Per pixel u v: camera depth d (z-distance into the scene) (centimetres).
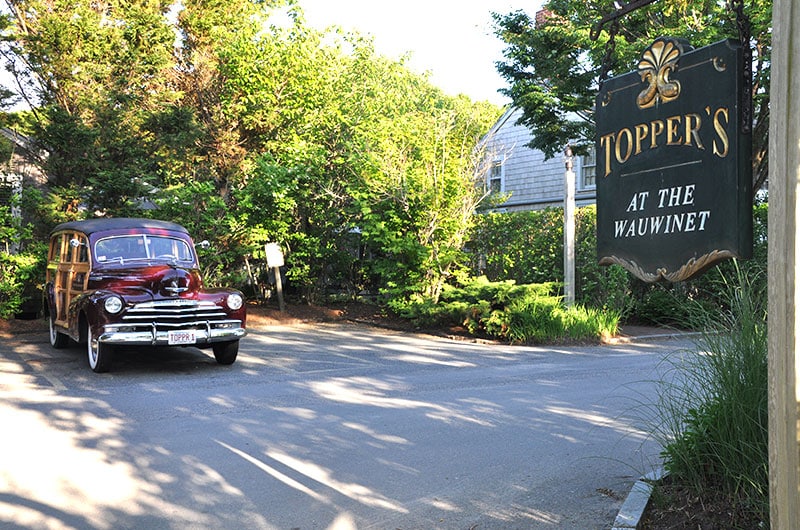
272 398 862
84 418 749
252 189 1888
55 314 1256
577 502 501
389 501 505
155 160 1880
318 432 696
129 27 1980
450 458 609
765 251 1669
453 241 1777
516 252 1886
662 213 377
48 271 1299
